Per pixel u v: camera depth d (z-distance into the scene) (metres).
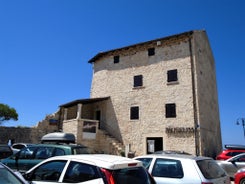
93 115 24.75
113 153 20.17
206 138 18.81
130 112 21.42
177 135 18.41
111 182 3.69
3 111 33.06
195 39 19.89
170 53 20.48
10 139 21.09
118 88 22.80
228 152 13.64
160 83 20.34
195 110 18.19
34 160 8.63
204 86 20.45
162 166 6.18
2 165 4.08
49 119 23.69
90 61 26.17
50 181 4.57
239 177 9.98
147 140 19.91
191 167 5.65
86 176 4.06
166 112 19.44
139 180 4.07
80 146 8.96
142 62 21.91
